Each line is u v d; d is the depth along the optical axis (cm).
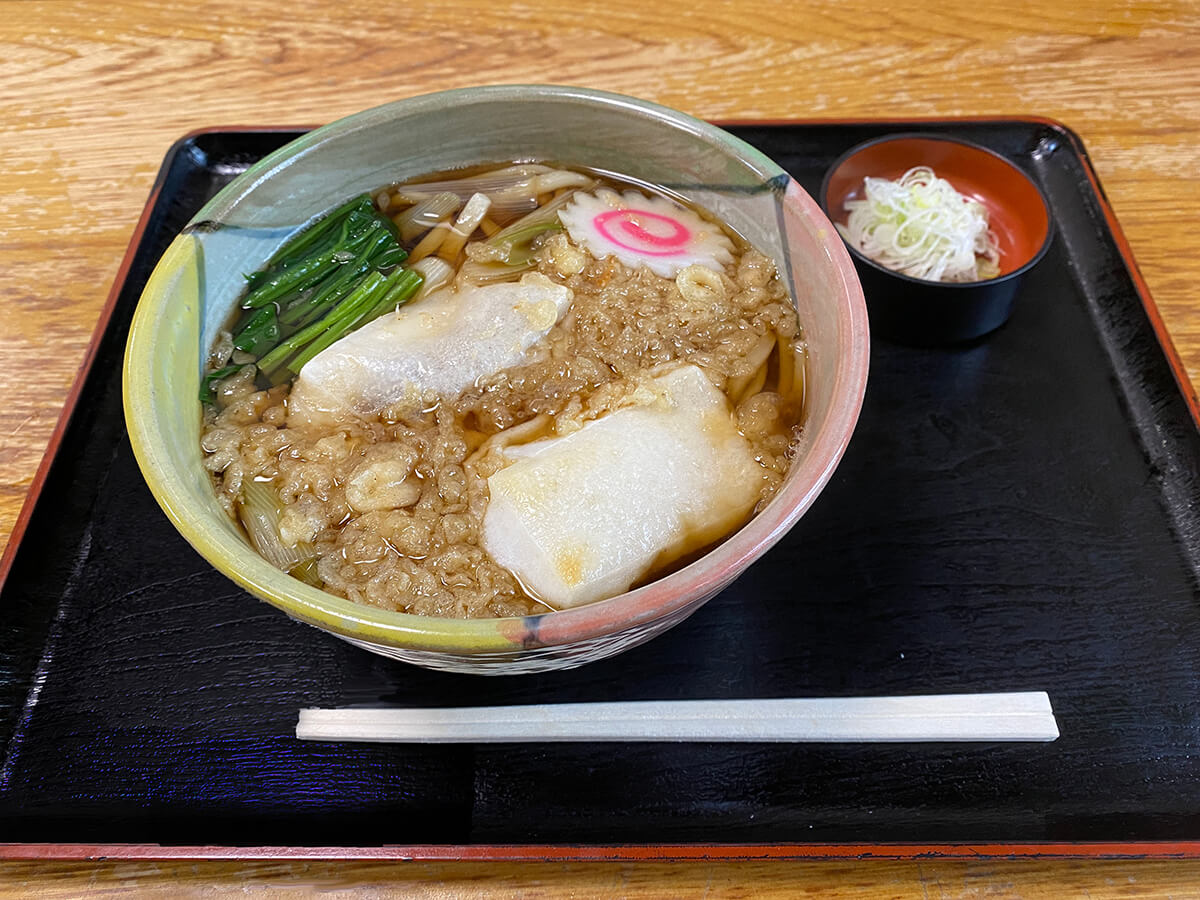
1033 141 38
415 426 27
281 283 29
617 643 21
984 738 25
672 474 25
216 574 28
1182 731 26
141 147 39
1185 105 40
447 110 29
